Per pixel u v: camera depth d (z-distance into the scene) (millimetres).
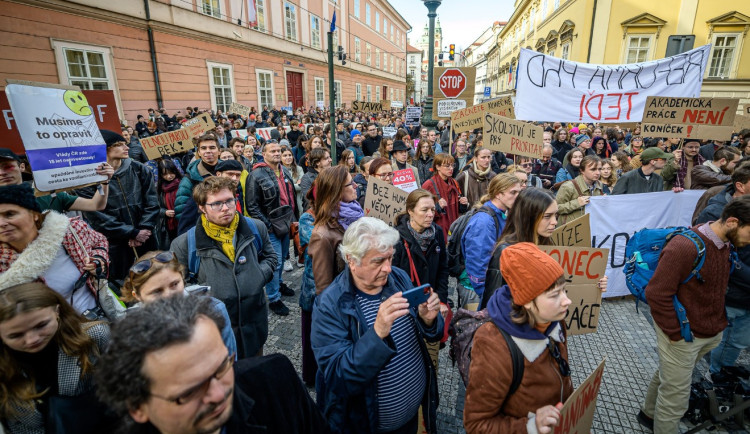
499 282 2158
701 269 2039
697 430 2414
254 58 18812
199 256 2346
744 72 16125
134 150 6574
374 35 38406
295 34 22562
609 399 2775
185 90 14648
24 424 1317
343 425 1691
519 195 2287
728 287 2600
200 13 14953
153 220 3949
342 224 2486
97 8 11094
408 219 2559
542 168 6273
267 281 2568
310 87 25125
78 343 1400
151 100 13266
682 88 5152
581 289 2371
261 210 4176
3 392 1262
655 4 16359
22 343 1268
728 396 2484
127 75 12289
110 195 3617
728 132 4762
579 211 4066
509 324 1379
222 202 2271
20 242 1812
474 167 4738
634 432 2496
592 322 2422
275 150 4336
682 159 5254
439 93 7277
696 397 2510
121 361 770
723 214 1991
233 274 2371
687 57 5066
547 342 1399
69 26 10516
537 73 5133
